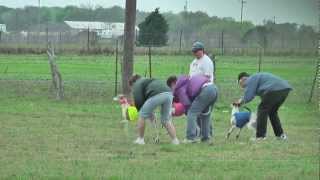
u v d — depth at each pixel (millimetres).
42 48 116562
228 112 48125
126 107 35031
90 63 97562
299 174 23969
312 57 75250
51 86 63438
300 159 27594
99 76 77812
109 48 114750
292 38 81438
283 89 33000
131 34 55062
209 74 33375
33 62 97500
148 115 31547
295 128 40062
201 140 32719
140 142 31891
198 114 32062
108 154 28500
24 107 47812
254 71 84375
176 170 24469
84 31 144250
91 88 62906
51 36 139625
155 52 114000
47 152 28766
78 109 47250
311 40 62781
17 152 28625
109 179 22500
